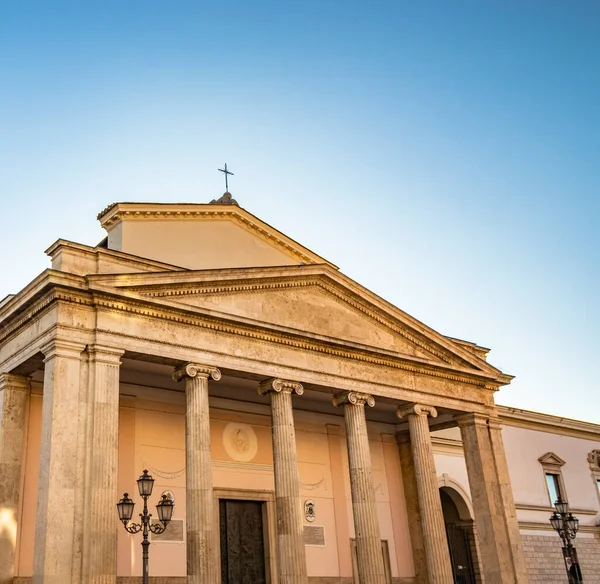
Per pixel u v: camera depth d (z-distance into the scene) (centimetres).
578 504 4731
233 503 3047
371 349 2983
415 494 3619
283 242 3366
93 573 1991
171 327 2444
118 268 2478
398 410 3186
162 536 2741
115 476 2130
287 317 2797
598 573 4650
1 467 2362
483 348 3731
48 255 2416
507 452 4394
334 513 3325
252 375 2642
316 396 3222
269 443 3225
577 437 4969
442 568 2919
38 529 2009
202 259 3067
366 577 2697
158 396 2920
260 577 3012
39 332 2273
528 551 4209
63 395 2125
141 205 2978
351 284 3030
